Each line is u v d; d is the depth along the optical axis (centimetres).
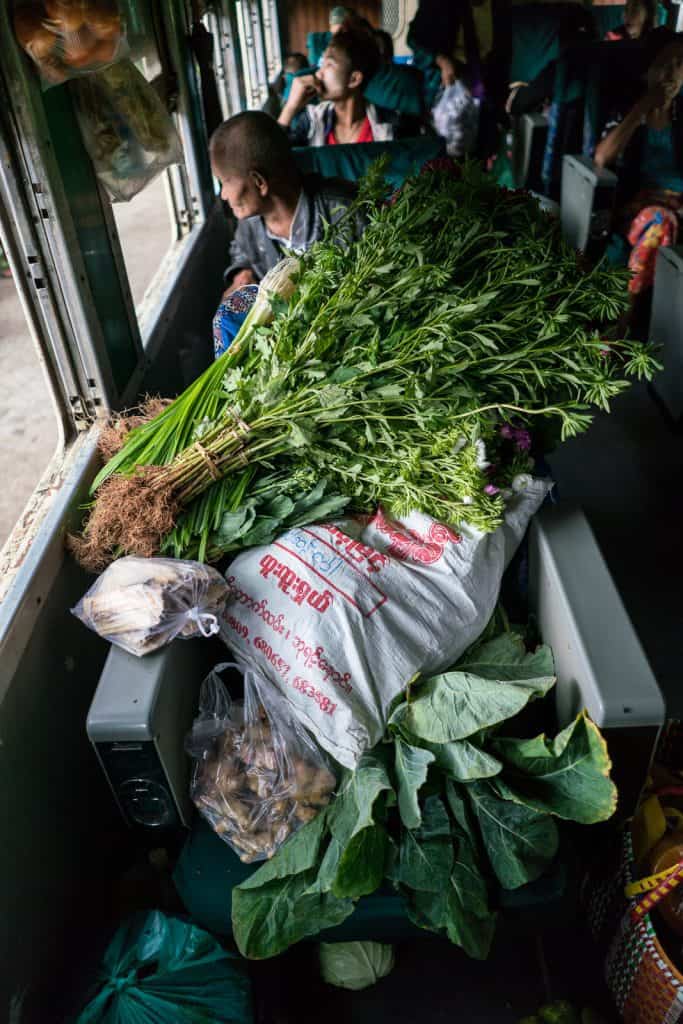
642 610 261
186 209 319
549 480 177
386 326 171
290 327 170
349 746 137
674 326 333
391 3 496
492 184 193
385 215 182
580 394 176
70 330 185
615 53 396
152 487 154
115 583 143
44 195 168
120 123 196
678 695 234
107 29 160
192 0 304
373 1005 174
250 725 145
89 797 177
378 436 166
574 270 178
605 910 158
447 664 154
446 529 162
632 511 303
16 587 152
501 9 419
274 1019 167
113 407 199
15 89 156
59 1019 154
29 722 148
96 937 171
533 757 137
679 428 339
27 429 244
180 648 149
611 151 385
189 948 145
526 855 134
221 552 158
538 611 176
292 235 233
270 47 521
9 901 138
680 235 388
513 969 178
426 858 134
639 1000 146
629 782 146
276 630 146
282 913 134
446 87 445
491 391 170
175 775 143
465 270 181
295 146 399
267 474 168
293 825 141
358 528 164
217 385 176
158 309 267
